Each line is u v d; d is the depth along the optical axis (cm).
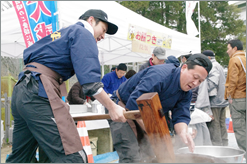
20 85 134
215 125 366
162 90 162
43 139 127
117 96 205
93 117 154
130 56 737
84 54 130
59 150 124
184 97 175
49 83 130
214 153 153
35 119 127
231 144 413
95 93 129
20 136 154
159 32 498
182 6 1753
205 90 353
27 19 282
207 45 1712
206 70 144
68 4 327
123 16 421
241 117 328
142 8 1504
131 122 206
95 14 162
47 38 146
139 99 105
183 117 175
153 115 103
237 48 347
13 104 141
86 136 279
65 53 137
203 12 1748
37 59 136
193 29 704
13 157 159
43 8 281
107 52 682
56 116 126
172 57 310
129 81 192
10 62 752
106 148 386
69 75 145
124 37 430
